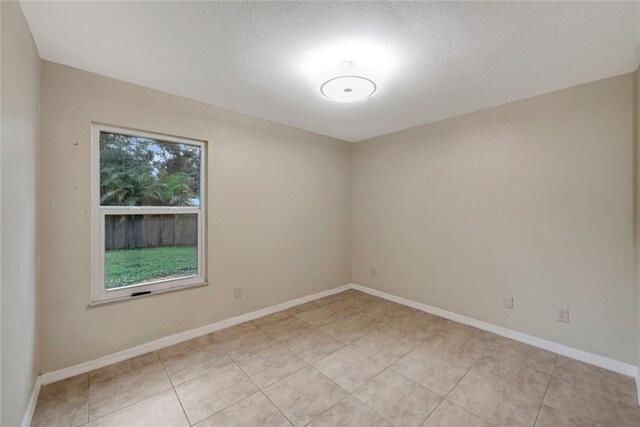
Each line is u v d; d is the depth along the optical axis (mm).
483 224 2807
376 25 1547
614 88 2107
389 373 2084
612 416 1655
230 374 2066
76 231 2041
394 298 3643
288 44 1731
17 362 1403
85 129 2070
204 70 2055
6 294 1246
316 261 3715
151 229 2445
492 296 2752
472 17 1478
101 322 2146
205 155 2723
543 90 2355
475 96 2477
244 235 2975
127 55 1865
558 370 2119
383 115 2982
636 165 2012
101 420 1621
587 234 2232
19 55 1413
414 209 3408
